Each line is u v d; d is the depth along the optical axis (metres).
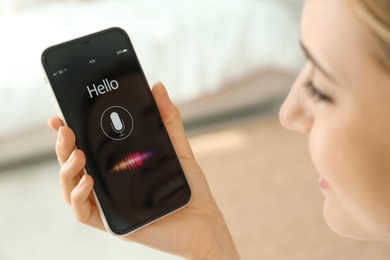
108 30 0.71
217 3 2.37
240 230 1.81
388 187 0.46
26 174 2.06
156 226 0.70
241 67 2.32
